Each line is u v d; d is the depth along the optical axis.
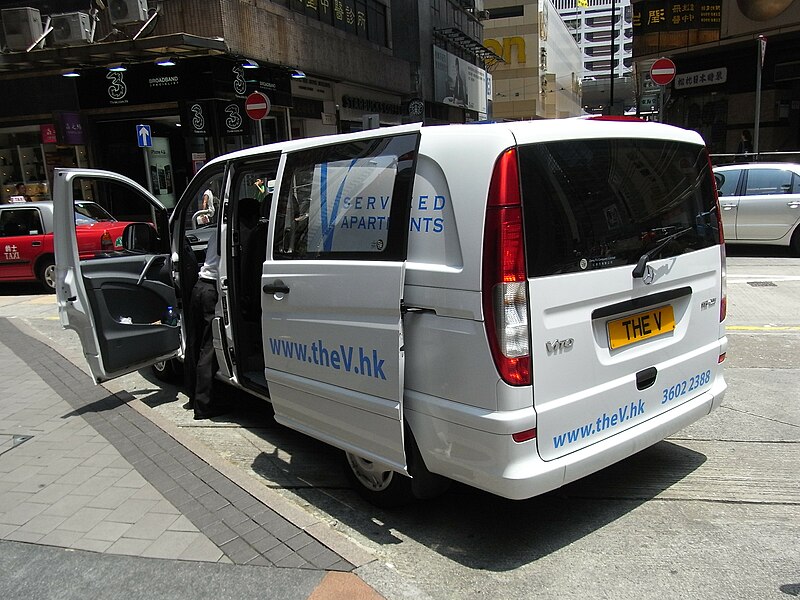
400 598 2.63
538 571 2.89
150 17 14.93
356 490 3.63
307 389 3.47
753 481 3.62
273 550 3.02
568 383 2.78
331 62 20.03
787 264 10.46
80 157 16.72
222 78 15.60
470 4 37.41
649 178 3.17
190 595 2.73
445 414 2.79
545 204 2.69
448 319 2.73
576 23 125.25
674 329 3.29
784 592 2.66
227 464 4.01
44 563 3.05
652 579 2.79
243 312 4.68
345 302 3.15
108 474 3.97
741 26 19.09
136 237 5.44
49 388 5.92
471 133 2.69
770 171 11.31
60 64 15.48
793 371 5.45
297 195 3.56
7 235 11.86
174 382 6.03
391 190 2.98
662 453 4.03
